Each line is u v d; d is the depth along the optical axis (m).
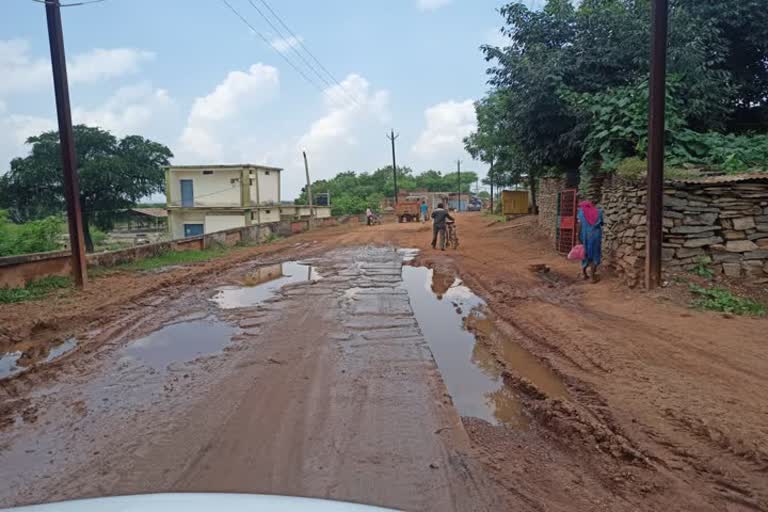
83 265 10.18
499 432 4.11
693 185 8.34
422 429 4.01
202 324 7.55
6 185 32.53
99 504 1.47
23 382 5.19
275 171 43.22
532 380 5.18
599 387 4.75
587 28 13.80
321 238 25.45
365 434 3.91
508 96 16.27
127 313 8.31
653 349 5.68
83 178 32.84
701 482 3.21
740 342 5.74
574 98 12.56
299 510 1.42
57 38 9.72
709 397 4.36
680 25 11.26
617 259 9.97
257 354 6.02
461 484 3.22
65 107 9.88
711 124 11.45
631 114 10.34
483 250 16.77
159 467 3.43
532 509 2.96
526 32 15.26
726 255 8.28
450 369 5.67
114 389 4.96
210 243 20.53
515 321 7.42
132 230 47.94
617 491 3.16
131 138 37.59
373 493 3.09
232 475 3.31
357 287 10.63
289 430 3.99
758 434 3.67
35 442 3.86
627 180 9.44
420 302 9.30
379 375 5.25
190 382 5.12
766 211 8.20
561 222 14.16
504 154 27.25
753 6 12.30
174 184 39.25
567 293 9.04
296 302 9.09
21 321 7.37
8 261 9.86
